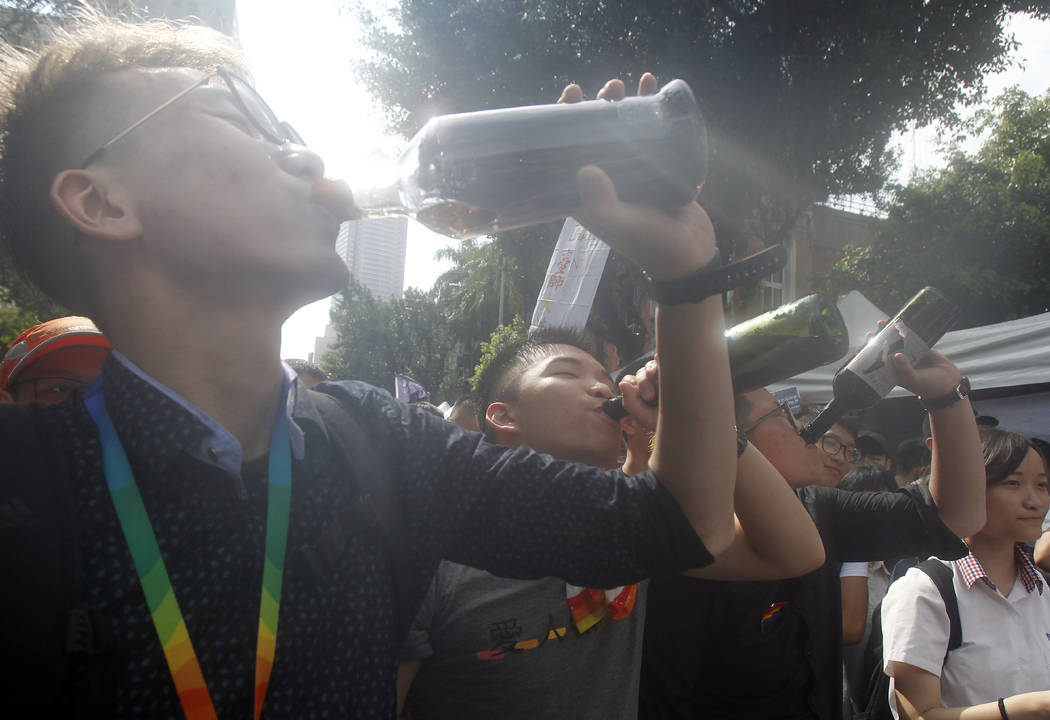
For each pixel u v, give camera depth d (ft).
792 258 57.26
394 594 2.86
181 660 2.24
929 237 48.78
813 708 5.81
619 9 29.04
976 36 30.81
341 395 3.28
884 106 32.48
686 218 2.89
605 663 4.74
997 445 6.76
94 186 2.58
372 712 2.59
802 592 5.96
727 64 30.50
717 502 3.03
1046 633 6.38
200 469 2.45
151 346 2.60
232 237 2.49
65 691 2.06
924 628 6.39
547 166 2.94
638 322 33.12
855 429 10.90
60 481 2.26
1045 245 45.98
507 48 31.30
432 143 3.04
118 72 2.75
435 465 3.16
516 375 5.49
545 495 3.10
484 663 4.51
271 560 2.52
